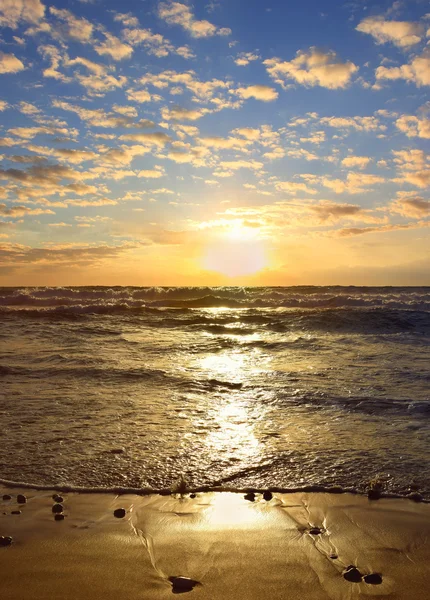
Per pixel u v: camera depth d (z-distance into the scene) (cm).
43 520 392
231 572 325
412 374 930
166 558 341
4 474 477
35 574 319
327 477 478
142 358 1090
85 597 296
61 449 543
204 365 1021
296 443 570
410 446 559
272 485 461
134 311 2059
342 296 2836
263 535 374
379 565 334
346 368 994
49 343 1279
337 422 648
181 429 616
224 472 489
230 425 634
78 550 349
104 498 434
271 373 944
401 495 440
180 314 1975
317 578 319
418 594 302
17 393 772
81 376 895
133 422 639
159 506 420
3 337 1368
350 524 391
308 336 1476
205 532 378
